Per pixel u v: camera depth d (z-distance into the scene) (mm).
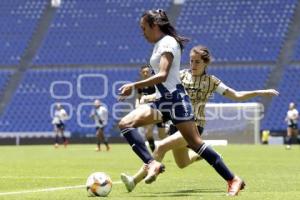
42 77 141750
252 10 147750
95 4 154250
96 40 147750
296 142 120312
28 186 33969
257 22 145500
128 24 150125
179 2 152625
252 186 32906
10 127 135500
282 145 113688
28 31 151000
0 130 135250
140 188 31734
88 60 144375
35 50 147250
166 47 26016
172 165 54781
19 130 135000
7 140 133750
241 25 146000
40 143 133875
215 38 144875
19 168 52031
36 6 155625
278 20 145000
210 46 143750
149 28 26672
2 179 39312
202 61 32156
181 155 33938
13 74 143000
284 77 134625
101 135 94750
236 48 142250
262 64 138500
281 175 42281
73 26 150750
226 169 26531
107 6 153750
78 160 65875
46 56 145875
